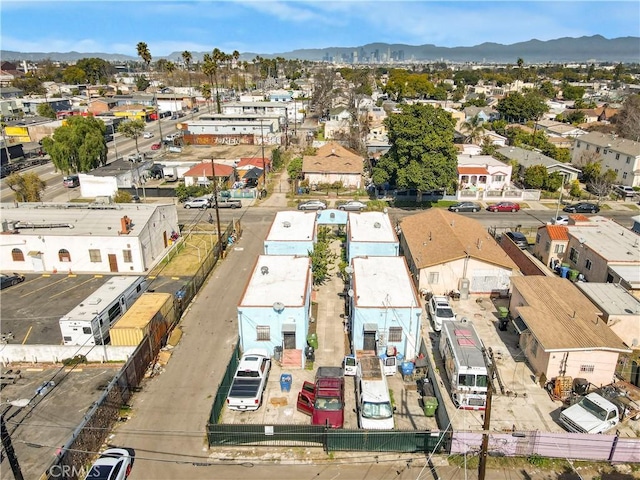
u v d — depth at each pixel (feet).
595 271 119.44
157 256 142.51
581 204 188.96
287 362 89.51
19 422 74.95
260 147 301.63
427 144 177.37
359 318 90.48
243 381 80.12
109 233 130.52
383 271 105.19
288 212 142.92
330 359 92.02
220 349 95.35
